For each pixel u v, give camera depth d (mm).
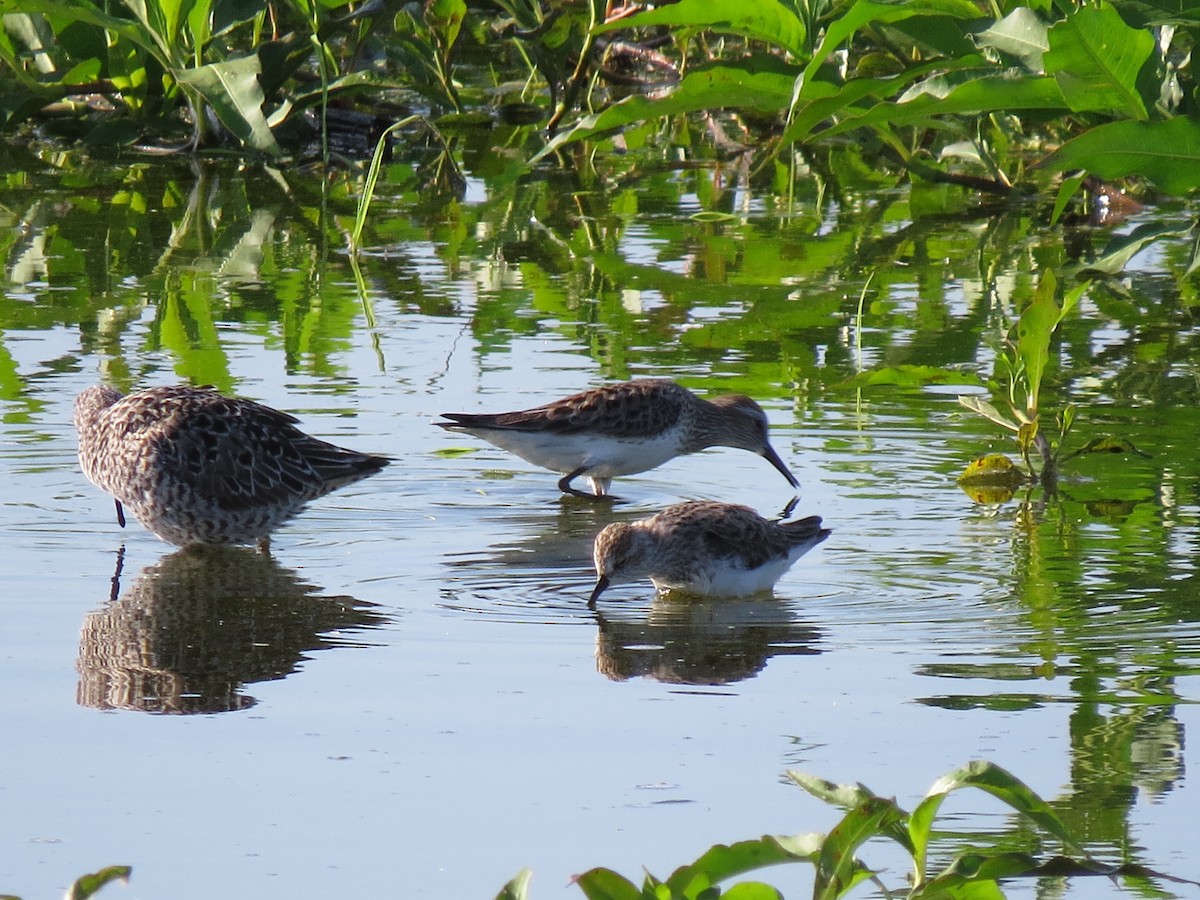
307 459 12188
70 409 14633
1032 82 17547
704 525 11047
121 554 11836
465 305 18375
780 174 26219
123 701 8922
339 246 21203
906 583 11133
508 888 5957
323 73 24891
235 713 8773
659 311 18281
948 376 14086
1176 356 16625
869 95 19422
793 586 11195
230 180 25109
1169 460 13727
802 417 15109
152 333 17047
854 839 5891
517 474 14266
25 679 9242
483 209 23438
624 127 29578
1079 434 14297
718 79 19125
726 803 7684
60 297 18469
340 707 8859
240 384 15344
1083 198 23562
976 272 19891
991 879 6117
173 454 11750
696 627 10344
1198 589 10836
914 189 24922
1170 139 15969
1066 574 11227
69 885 6891
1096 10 16688
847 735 8469
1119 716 8672
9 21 26609
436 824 7480
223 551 12016
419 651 9805
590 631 10289
